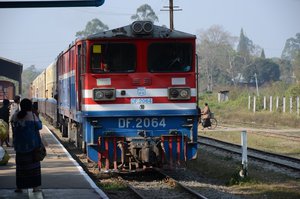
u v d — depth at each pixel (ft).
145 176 61.62
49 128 132.05
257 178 60.70
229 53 455.63
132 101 57.41
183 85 58.29
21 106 43.27
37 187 44.80
